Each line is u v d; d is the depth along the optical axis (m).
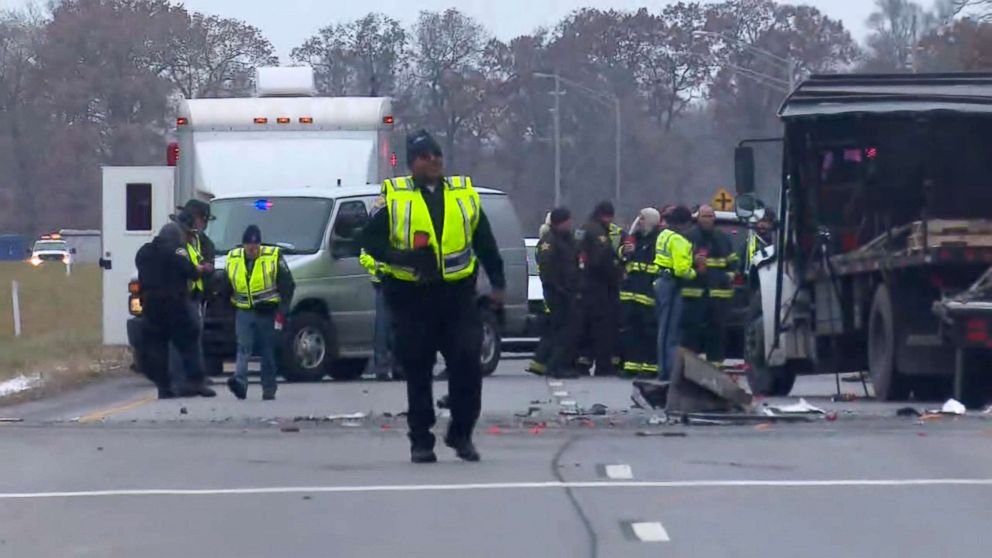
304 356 78.62
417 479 40.59
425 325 42.19
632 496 37.62
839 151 67.88
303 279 78.50
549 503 36.81
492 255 42.41
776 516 35.06
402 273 41.41
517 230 85.81
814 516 35.06
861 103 64.94
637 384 59.00
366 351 80.88
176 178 90.81
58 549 32.72
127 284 95.06
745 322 83.44
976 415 54.19
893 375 62.66
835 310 68.12
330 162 89.88
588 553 31.36
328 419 55.12
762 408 56.41
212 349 79.00
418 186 41.53
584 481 39.88
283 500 37.88
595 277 81.94
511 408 60.91
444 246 41.28
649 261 79.25
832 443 46.66
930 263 59.69
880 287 63.97
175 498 38.47
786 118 66.50
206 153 89.81
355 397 67.94
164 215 94.56
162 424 54.31
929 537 32.78
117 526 35.03
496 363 83.56
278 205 81.75
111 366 91.06
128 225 94.94
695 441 47.53
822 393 75.50
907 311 61.97
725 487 38.78
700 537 32.84
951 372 61.31
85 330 136.00
